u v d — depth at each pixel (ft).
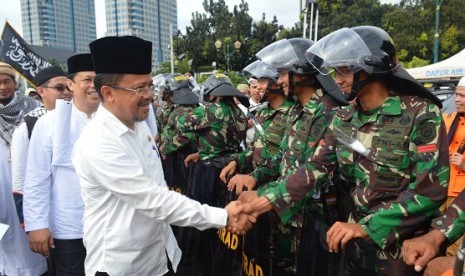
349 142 6.68
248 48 125.18
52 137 8.62
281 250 8.88
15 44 17.30
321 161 7.50
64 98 11.16
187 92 19.52
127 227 6.38
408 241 5.70
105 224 6.43
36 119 9.56
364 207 6.56
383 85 6.44
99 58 6.18
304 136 8.45
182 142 16.66
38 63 17.65
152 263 6.82
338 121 7.22
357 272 6.13
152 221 6.61
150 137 7.22
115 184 6.09
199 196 14.03
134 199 6.16
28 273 10.68
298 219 8.77
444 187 5.81
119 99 6.28
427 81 42.65
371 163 6.39
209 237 12.50
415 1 114.21
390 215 5.87
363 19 114.11
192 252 12.92
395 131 6.16
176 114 18.61
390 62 6.21
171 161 17.88
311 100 8.58
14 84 11.39
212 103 15.01
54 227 8.80
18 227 10.53
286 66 8.80
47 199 8.69
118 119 6.40
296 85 8.88
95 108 9.00
